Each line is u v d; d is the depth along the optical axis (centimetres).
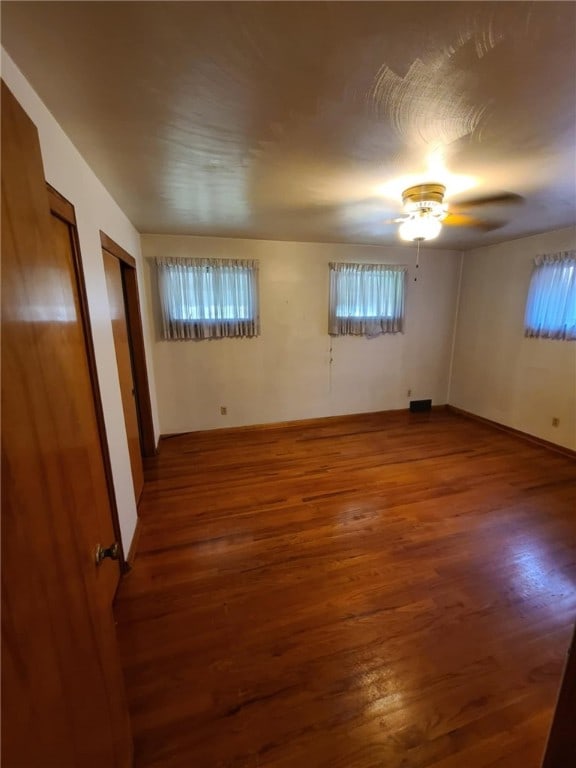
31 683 52
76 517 83
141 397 343
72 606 74
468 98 127
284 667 147
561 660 150
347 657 151
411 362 495
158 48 101
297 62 108
